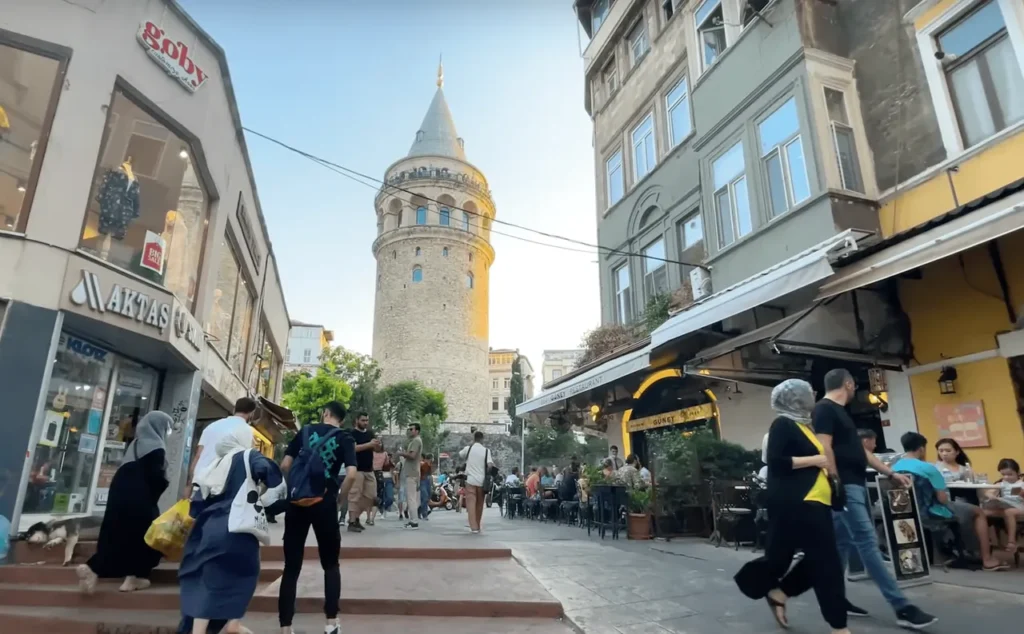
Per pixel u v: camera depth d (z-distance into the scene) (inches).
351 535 383.6
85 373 335.6
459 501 824.9
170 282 395.2
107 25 341.1
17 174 303.6
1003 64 307.7
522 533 433.7
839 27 395.9
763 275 367.6
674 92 591.8
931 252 255.1
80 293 305.3
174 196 396.5
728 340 404.5
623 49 705.0
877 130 366.9
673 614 200.1
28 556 265.6
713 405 494.0
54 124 312.2
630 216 649.0
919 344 327.9
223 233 476.4
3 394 275.4
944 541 266.7
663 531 390.6
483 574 260.7
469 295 2605.8
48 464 304.8
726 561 296.8
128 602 224.7
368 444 391.9
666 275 572.4
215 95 435.8
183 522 208.5
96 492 342.6
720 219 446.0
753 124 413.1
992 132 309.6
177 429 401.1
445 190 2667.3
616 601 217.3
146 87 365.7
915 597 209.6
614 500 403.9
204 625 158.7
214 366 484.4
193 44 405.4
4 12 307.7
